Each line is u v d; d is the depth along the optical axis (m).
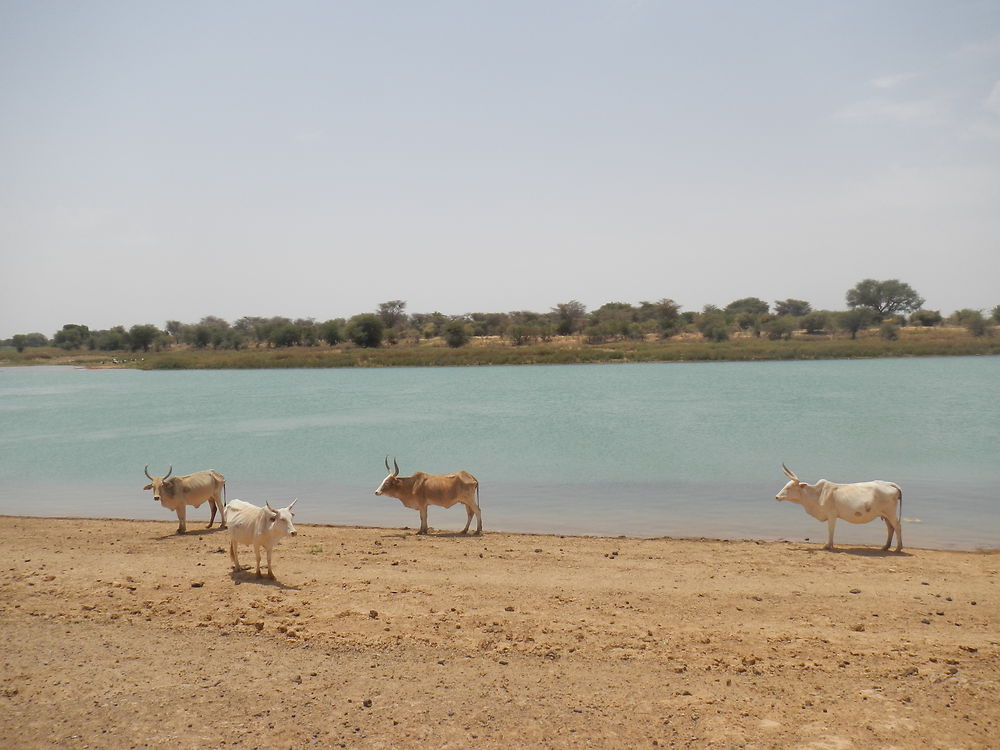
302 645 9.22
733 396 55.34
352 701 7.68
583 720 7.27
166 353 157.12
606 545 15.30
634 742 6.85
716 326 129.62
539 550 14.73
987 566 13.33
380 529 17.47
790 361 105.88
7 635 9.64
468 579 12.38
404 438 35.94
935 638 9.49
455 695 7.82
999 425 37.41
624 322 138.75
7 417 50.81
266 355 121.56
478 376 85.94
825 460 27.62
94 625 9.99
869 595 11.43
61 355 183.00
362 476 26.42
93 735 7.00
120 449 34.19
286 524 12.02
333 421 44.28
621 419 42.00
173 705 7.60
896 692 7.84
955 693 7.80
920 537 16.27
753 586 11.96
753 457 28.59
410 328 175.38
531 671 8.43
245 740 6.90
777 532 17.09
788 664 8.61
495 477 25.09
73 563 13.72
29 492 24.52
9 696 7.82
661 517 18.81
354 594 11.41
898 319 153.38
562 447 32.03
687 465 27.00
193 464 29.58
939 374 76.38
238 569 13.02
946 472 24.91
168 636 9.55
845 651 9.01
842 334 132.25
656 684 8.08
